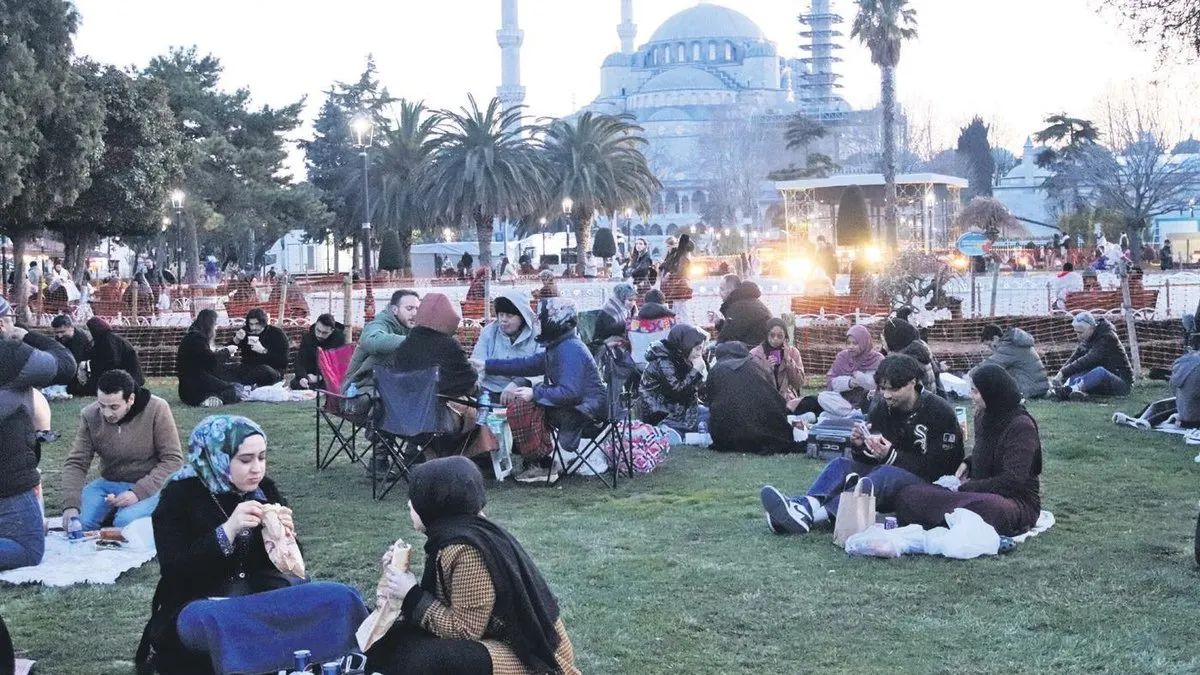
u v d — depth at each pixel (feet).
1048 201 318.65
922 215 179.93
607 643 21.12
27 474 25.98
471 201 184.14
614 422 34.91
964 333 66.54
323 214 214.07
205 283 153.28
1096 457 37.73
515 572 15.92
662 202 552.41
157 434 29.19
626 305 47.26
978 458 27.71
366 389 36.24
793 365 44.11
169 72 207.72
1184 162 256.11
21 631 22.09
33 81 115.14
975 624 21.89
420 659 15.53
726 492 33.63
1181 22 55.26
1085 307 79.25
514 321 37.83
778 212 343.05
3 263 149.69
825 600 23.38
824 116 454.40
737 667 20.02
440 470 16.19
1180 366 42.14
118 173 145.18
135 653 20.95
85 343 56.18
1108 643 20.85
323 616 17.39
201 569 17.84
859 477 28.40
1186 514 30.14
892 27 166.09
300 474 36.83
